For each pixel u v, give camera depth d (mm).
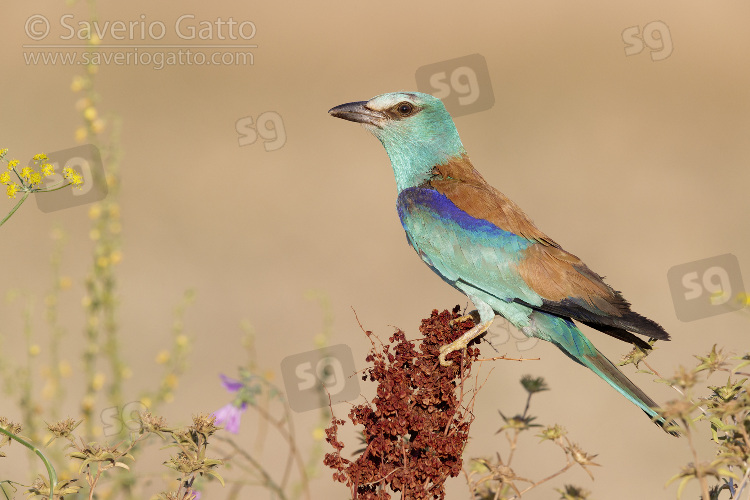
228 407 8750
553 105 26906
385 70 28031
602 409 14977
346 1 31750
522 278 9445
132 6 28891
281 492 8688
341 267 19297
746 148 24672
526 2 32531
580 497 6555
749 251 19406
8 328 15484
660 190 22312
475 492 6770
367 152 24562
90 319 10195
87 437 9555
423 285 18672
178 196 21609
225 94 26672
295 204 21750
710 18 31328
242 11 30219
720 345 16141
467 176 10547
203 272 18688
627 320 8672
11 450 12555
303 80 27500
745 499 5910
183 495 6551
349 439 13570
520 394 15203
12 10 27234
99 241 10461
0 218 19969
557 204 21562
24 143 22031
